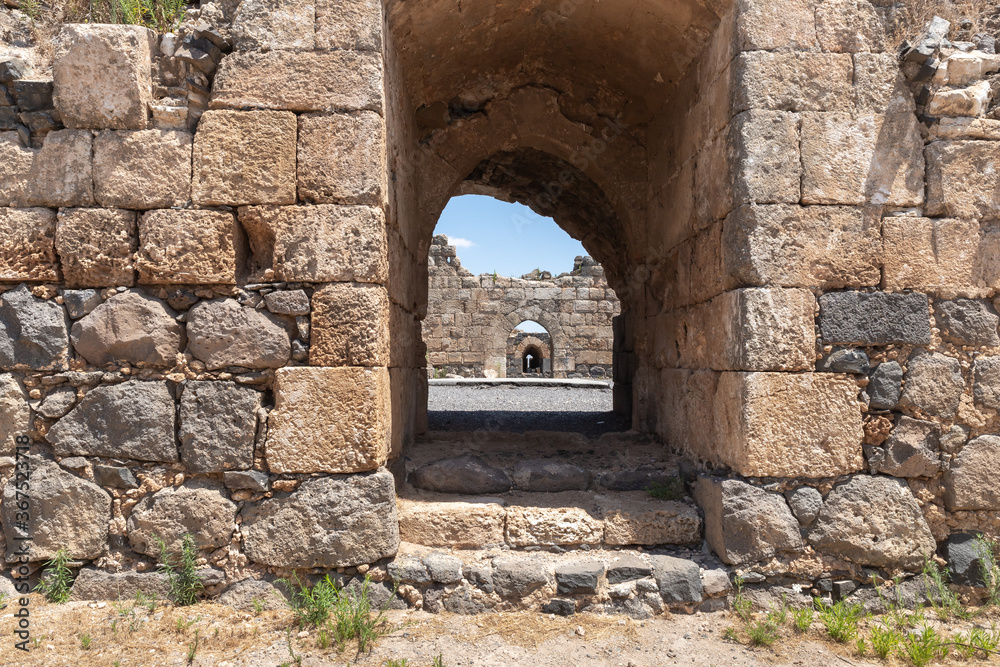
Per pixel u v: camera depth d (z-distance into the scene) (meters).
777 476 3.72
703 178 4.40
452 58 5.26
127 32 3.63
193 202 3.64
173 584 3.58
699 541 4.08
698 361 4.52
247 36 3.66
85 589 3.61
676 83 5.09
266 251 3.76
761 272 3.70
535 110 6.05
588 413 8.62
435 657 3.19
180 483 3.66
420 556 3.77
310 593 3.62
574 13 5.01
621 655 3.28
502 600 3.69
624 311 7.79
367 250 3.63
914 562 3.76
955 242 3.82
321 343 3.61
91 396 3.64
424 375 6.05
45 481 3.62
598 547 4.04
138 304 3.64
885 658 3.25
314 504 3.61
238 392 3.64
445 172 5.98
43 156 3.64
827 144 3.78
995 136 3.86
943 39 3.81
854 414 3.75
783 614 3.57
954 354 3.83
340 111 3.67
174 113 3.65
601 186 6.32
